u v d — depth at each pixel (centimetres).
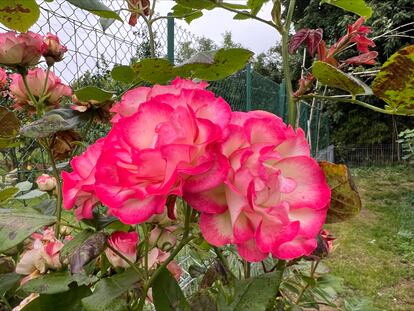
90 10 57
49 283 47
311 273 90
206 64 57
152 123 37
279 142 39
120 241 51
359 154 1080
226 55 60
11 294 63
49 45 74
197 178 34
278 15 61
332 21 987
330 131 1103
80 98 70
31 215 48
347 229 522
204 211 36
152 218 53
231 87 387
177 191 34
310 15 1020
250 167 37
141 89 46
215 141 36
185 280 149
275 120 41
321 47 72
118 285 45
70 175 43
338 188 52
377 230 521
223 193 37
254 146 37
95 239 44
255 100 465
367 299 98
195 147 34
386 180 873
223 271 48
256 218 36
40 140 64
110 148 36
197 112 38
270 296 46
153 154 34
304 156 40
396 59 50
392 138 1038
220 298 46
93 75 167
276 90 599
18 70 69
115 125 41
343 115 1081
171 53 232
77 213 44
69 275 49
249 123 38
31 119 91
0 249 43
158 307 45
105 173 35
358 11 73
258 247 35
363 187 814
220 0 63
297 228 35
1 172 125
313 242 39
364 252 437
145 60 62
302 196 40
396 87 52
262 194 35
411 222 548
